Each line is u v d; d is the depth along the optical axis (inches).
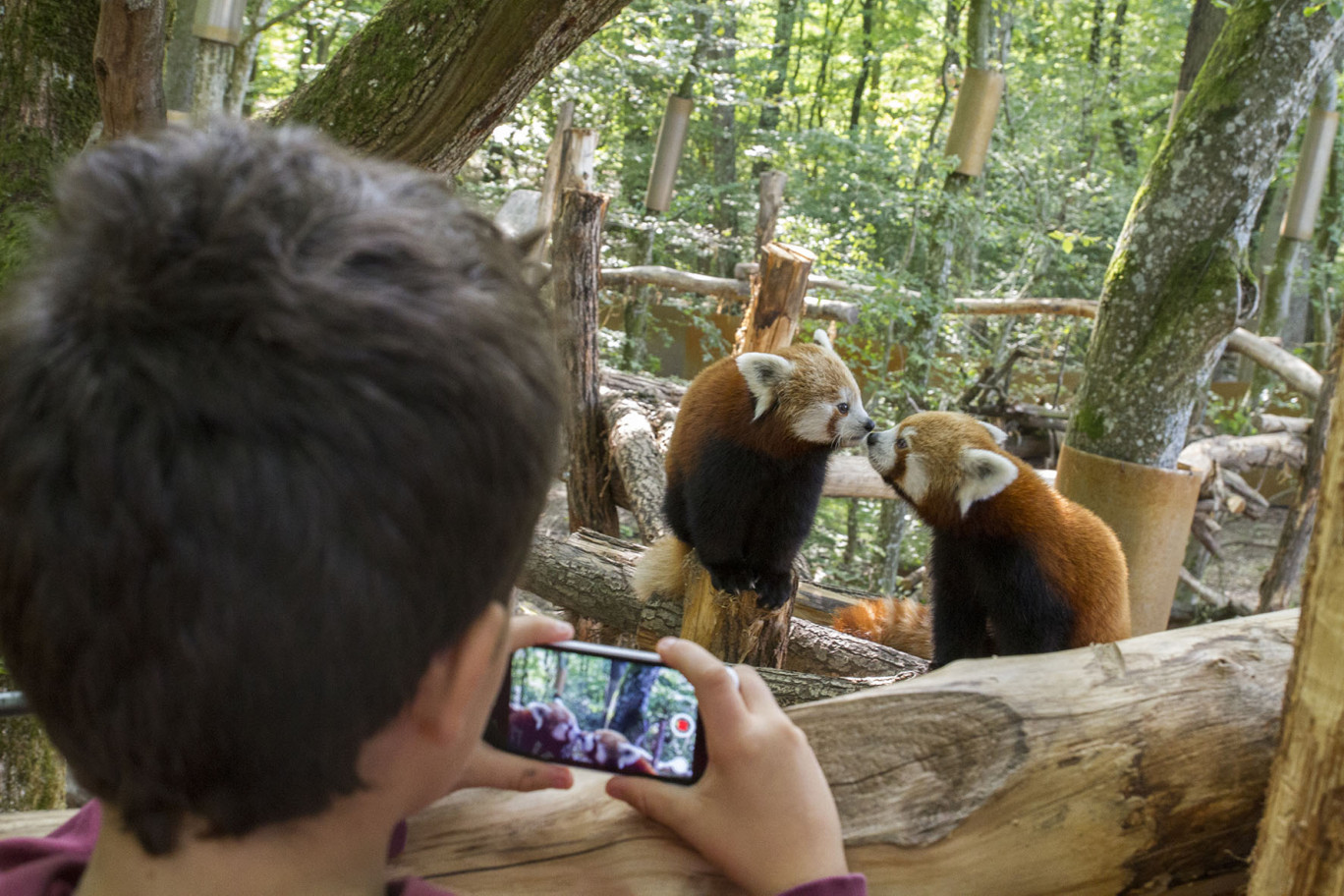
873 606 186.9
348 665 22.2
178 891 25.7
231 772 23.0
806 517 162.7
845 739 44.2
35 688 23.0
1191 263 196.9
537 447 24.6
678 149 374.6
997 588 123.3
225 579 20.8
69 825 39.3
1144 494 201.0
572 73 457.1
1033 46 634.2
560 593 192.2
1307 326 685.3
